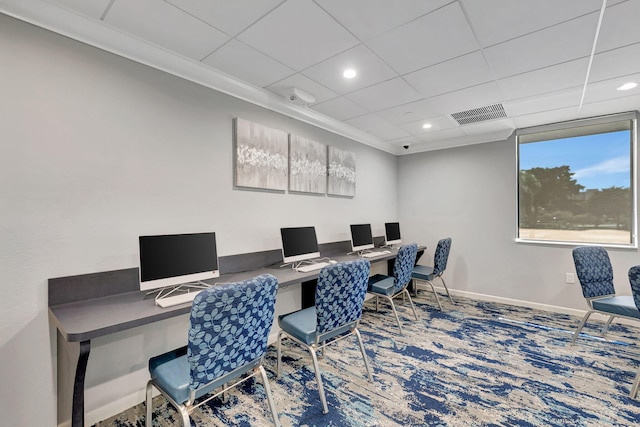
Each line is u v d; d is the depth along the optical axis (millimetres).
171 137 2096
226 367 1344
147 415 1468
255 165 2625
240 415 1752
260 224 2721
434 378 2143
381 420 1703
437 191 4586
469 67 2268
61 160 1618
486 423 1683
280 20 1710
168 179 2074
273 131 2818
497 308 3752
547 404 1852
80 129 1686
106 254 1776
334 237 3637
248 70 2307
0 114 1442
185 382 1328
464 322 3256
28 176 1515
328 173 3525
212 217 2342
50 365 1570
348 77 2438
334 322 1859
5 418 1453
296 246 2787
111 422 1714
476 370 2252
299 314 2129
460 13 1653
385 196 4695
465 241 4312
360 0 1548
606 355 2482
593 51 2029
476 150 4230
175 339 2086
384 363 2357
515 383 2080
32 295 1523
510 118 3447
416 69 2297
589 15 1656
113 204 1809
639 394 1944
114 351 1798
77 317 1432
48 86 1580
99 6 1560
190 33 1824
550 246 3646
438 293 4508
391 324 3203
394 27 1782
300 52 2055
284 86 2604
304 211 3201
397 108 3127
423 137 4277
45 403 1557
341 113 3283
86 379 1695
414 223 4828
